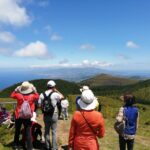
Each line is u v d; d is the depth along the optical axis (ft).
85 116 30.25
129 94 42.78
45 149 47.96
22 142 48.11
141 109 162.50
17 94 44.50
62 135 62.90
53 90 46.01
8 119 67.26
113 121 101.96
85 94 30.68
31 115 44.32
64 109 90.43
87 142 30.27
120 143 43.14
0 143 51.55
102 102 153.48
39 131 51.03
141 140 70.85
